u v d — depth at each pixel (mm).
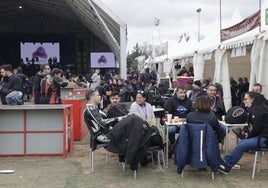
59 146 6914
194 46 17250
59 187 5094
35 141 6891
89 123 5844
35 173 5766
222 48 10992
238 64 15344
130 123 5336
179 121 6273
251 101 6270
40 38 30938
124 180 5387
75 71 30375
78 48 30359
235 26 10141
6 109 6656
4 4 24797
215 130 5480
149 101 10375
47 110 6855
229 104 10961
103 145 5797
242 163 6320
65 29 30969
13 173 5770
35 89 8648
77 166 6188
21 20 30609
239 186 5086
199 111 5496
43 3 24344
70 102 8367
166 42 22453
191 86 9469
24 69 29547
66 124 6887
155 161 6359
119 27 17062
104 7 16469
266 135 5363
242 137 6516
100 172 5816
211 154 5238
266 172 5770
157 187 5066
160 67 25531
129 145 5281
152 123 6105
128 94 12555
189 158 5375
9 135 6859
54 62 30125
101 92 12211
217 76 11180
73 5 19938
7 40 30625
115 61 24438
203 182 5277
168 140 6336
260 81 8039
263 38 7988
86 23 25828
